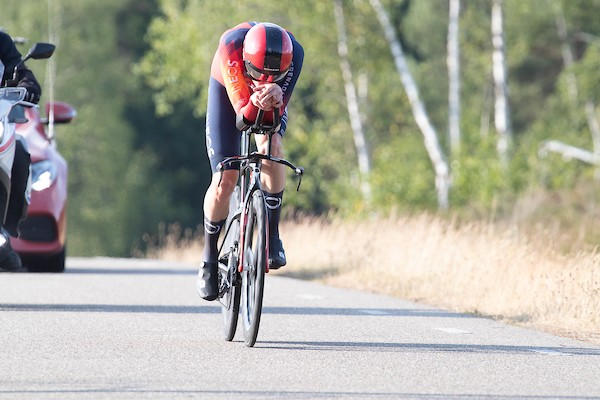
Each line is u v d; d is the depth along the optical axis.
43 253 36.88
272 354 20.22
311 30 92.06
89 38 142.12
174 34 96.06
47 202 36.56
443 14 136.12
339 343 22.00
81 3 141.00
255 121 20.33
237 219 21.62
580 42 126.81
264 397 15.93
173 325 24.42
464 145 80.75
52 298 29.80
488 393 16.75
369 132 104.69
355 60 93.38
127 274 40.03
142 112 159.50
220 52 20.75
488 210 68.19
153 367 18.48
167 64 97.19
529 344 22.73
